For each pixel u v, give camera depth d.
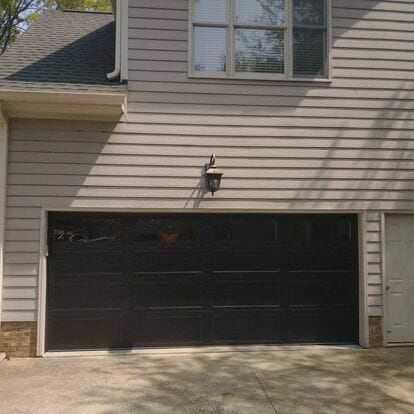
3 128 7.36
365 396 5.76
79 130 7.61
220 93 7.88
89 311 7.67
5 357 7.30
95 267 7.73
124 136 7.67
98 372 6.62
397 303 8.22
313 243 8.16
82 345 7.64
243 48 8.02
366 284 8.06
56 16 10.42
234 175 7.84
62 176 7.55
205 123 7.82
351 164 8.09
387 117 8.20
